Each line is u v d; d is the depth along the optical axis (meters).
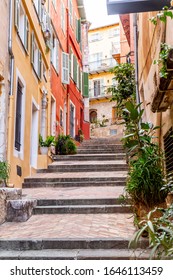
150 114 8.47
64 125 17.05
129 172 4.76
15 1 8.15
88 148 14.97
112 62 33.06
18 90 8.66
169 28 5.16
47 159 11.17
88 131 22.62
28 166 9.61
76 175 9.78
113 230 4.83
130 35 14.49
